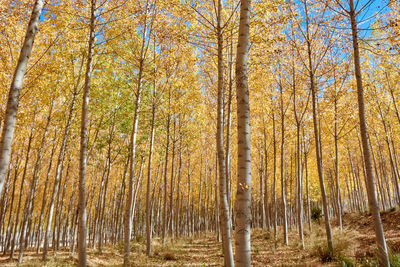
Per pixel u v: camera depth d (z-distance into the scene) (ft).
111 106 43.09
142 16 28.76
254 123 50.39
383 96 45.91
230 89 31.68
